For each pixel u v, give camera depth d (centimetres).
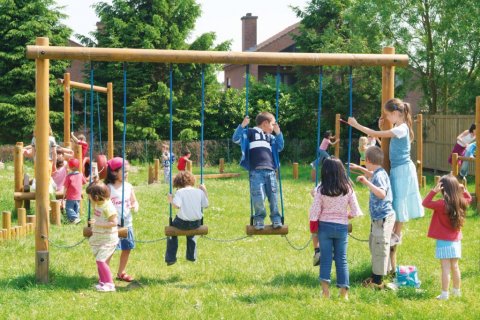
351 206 729
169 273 880
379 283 789
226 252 1026
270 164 797
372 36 2928
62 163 1440
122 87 3603
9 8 3588
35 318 650
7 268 882
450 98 2942
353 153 3331
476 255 973
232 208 1523
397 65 820
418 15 2773
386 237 773
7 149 3098
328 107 3428
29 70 3541
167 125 3588
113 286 782
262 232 786
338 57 804
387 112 798
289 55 798
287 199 1702
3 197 1570
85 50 777
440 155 2639
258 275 859
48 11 3731
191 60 786
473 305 701
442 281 738
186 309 685
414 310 674
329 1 3669
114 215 778
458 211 729
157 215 1411
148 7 3772
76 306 694
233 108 3566
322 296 734
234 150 3431
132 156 3319
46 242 802
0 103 3509
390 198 773
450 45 2719
